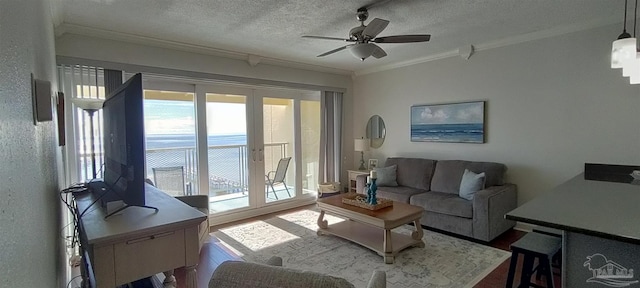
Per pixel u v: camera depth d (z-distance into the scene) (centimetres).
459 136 450
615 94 328
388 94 545
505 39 398
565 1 283
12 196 59
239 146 471
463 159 452
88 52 335
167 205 174
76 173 328
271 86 487
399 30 356
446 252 330
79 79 333
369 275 285
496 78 413
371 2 277
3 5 57
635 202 183
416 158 492
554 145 370
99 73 344
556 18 326
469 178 387
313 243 362
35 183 91
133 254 136
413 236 346
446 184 430
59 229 187
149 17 305
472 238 362
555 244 204
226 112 456
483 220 347
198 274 292
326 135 562
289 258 322
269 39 380
